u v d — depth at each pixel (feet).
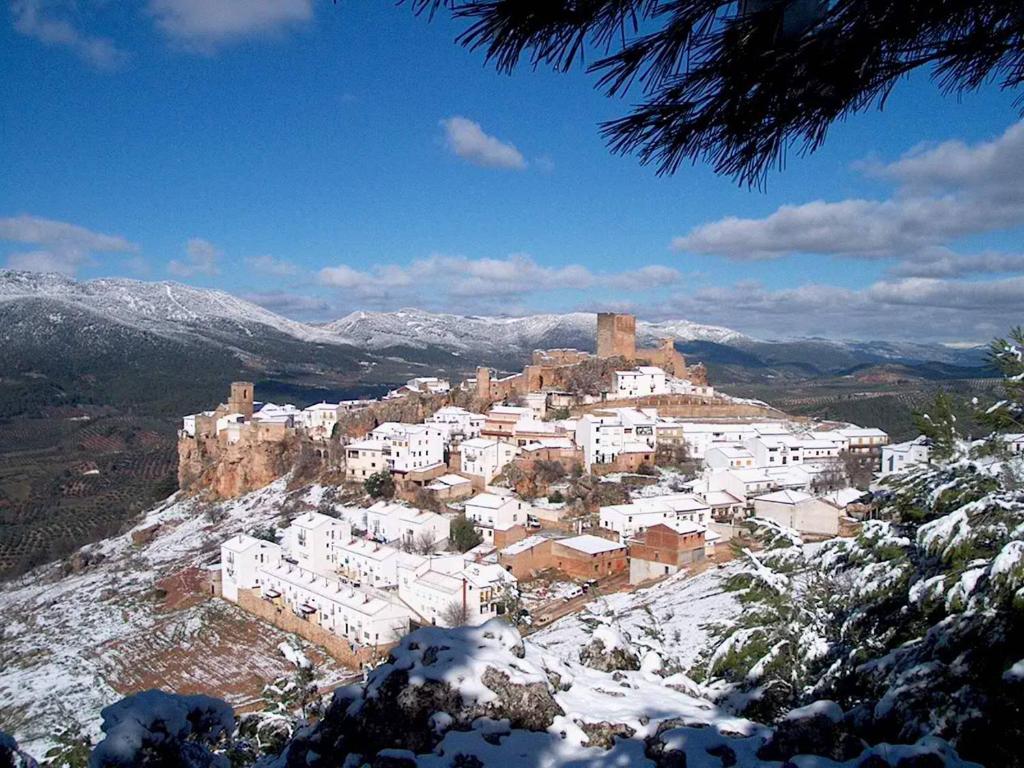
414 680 35.60
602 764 32.42
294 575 208.64
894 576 52.47
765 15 15.87
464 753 32.45
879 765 28.84
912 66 17.42
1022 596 35.53
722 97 17.40
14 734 155.63
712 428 301.84
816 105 17.87
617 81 17.39
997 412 51.90
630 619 137.18
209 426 407.64
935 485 53.42
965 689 36.73
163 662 187.52
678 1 16.07
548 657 42.24
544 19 15.96
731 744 33.24
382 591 197.36
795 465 271.49
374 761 32.71
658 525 186.39
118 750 31.42
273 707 62.95
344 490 304.91
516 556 199.72
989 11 15.97
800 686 53.72
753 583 64.08
